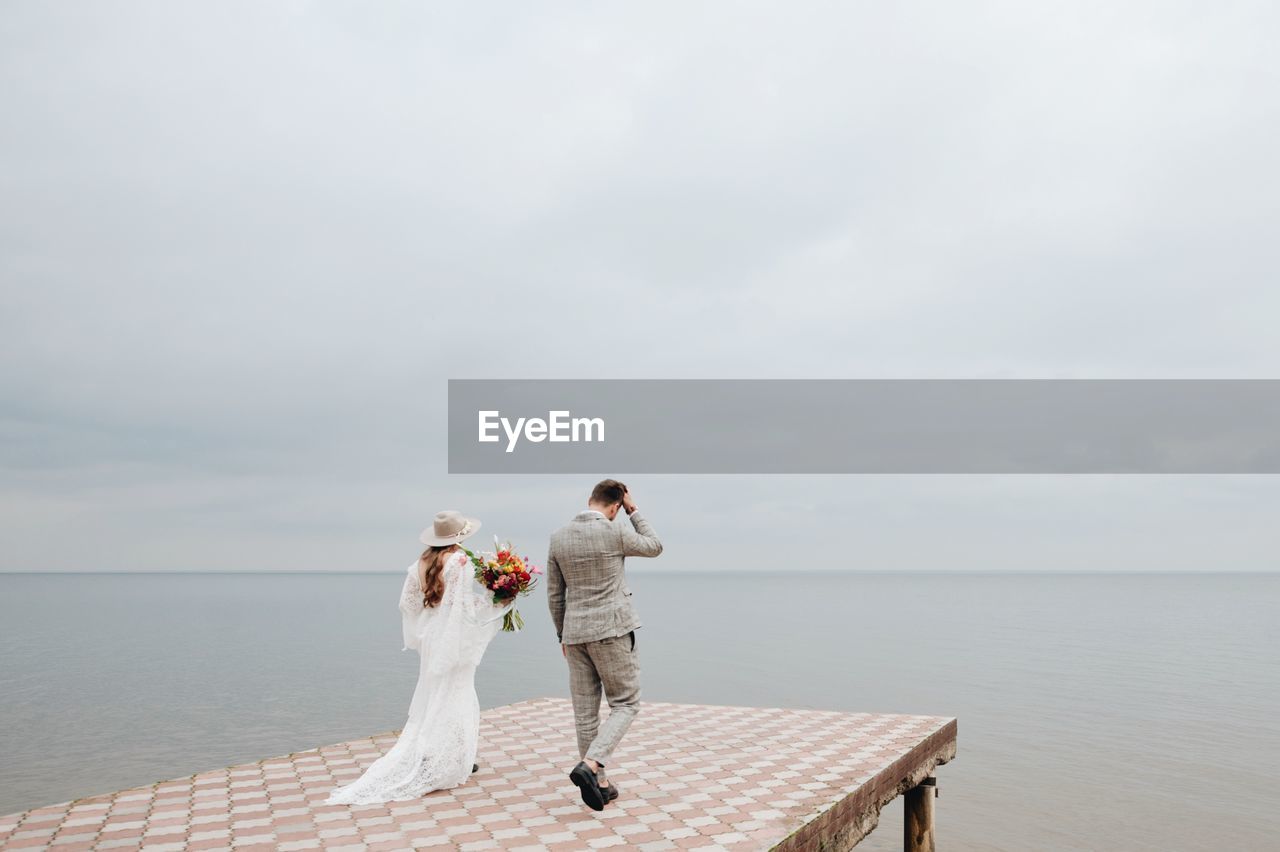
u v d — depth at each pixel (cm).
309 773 665
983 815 1908
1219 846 1695
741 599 17788
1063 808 1964
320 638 7588
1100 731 2939
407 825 518
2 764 2572
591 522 575
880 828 1869
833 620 9956
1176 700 3653
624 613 567
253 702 3656
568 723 885
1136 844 1697
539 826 515
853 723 891
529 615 12094
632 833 499
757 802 569
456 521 633
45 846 476
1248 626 9244
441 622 611
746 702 3338
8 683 4556
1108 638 7381
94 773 2447
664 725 878
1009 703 3484
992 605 14650
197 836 495
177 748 2773
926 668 4706
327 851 467
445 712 610
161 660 5697
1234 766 2412
